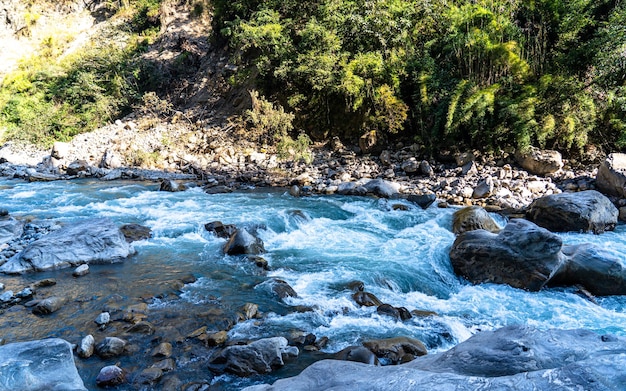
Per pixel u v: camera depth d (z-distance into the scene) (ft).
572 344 11.23
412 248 29.50
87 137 73.51
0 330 18.51
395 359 16.49
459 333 19.19
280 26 60.95
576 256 24.26
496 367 10.46
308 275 25.12
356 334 18.88
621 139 43.16
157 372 15.49
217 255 28.30
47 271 25.21
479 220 31.65
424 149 51.06
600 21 47.26
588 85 45.27
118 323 19.22
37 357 13.58
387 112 52.31
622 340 11.34
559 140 46.34
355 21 55.31
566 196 33.06
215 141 62.80
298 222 34.60
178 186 46.47
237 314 20.10
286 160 55.67
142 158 59.47
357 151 55.47
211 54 83.51
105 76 86.48
